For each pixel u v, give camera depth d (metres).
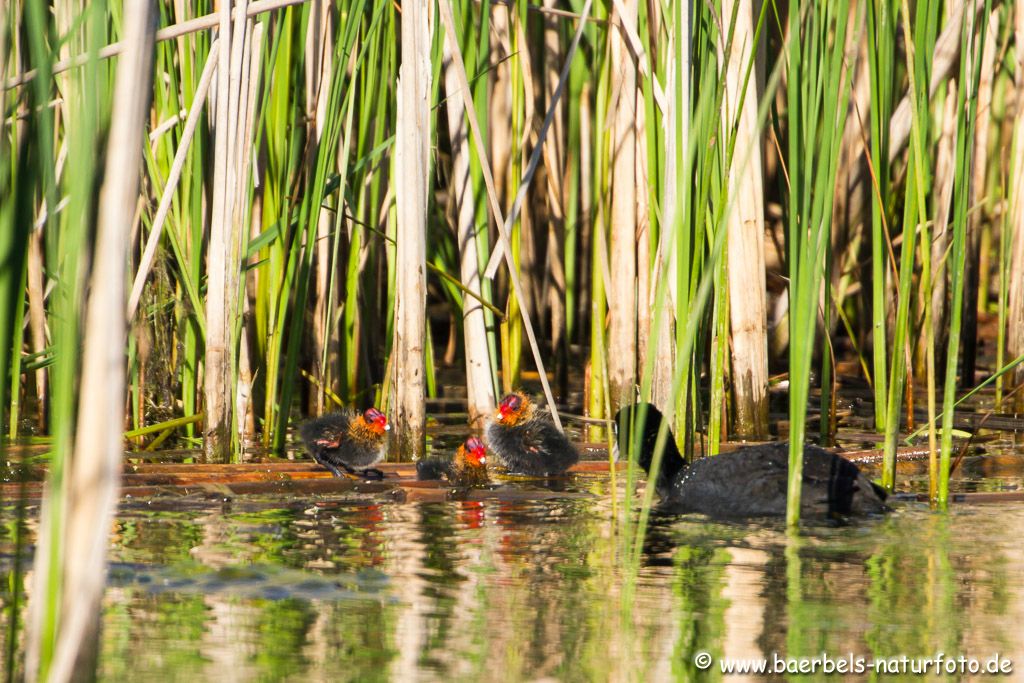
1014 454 12.95
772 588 7.63
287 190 13.16
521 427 12.11
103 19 4.68
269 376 13.24
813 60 9.31
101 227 4.45
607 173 14.16
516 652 6.43
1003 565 8.16
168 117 13.27
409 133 12.03
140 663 6.18
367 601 7.30
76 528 4.49
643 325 13.49
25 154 4.86
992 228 21.44
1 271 4.82
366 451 11.68
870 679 6.12
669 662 6.31
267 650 6.41
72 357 4.58
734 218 13.75
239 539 8.89
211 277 11.99
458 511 10.08
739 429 14.09
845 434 14.20
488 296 13.77
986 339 21.59
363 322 16.08
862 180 18.72
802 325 8.91
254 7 11.31
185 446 13.25
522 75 14.94
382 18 13.50
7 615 6.86
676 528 9.37
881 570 8.04
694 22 11.57
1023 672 6.24
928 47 10.46
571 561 8.29
